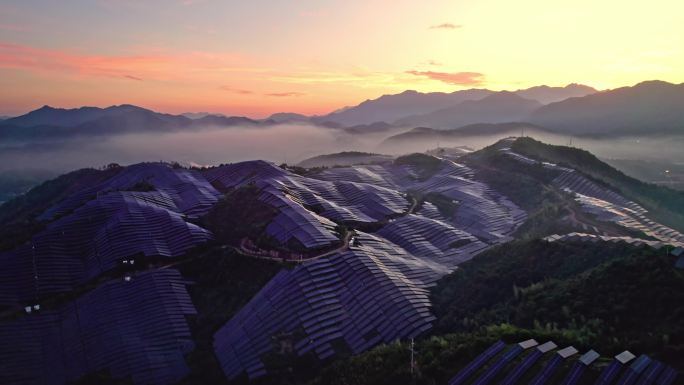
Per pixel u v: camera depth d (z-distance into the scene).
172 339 104.75
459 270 119.94
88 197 192.75
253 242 136.75
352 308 102.00
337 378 77.62
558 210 168.75
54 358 103.75
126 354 100.12
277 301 105.06
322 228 134.50
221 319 109.81
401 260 124.62
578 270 99.62
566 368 60.22
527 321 81.69
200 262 132.50
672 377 55.12
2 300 118.12
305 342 93.25
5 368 98.69
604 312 73.06
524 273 105.31
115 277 127.06
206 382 92.19
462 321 92.31
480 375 63.25
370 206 182.38
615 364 58.12
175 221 150.00
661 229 151.00
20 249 135.12
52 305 118.44
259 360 92.12
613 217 156.75
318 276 110.38
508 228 171.88
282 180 186.50
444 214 190.00
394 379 70.44
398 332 93.19
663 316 68.25
